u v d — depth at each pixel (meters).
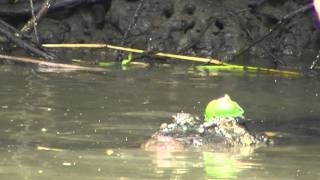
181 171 16.95
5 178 16.03
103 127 22.56
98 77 35.44
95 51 49.03
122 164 17.53
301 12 53.38
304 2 58.62
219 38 52.31
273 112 26.58
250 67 41.91
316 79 37.84
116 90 30.98
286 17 49.84
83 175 16.42
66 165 17.34
